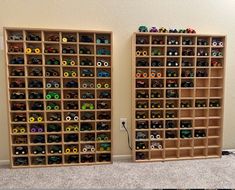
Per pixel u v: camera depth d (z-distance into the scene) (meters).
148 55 2.11
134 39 2.06
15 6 2.02
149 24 2.22
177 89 2.20
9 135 1.97
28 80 2.01
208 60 2.20
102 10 2.14
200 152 2.36
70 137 2.11
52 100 2.04
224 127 2.46
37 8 2.05
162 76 2.17
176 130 2.25
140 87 2.12
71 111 2.09
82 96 2.10
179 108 2.19
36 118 2.04
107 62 2.09
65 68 2.09
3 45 1.99
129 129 2.29
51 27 2.08
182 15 2.26
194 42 2.16
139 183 1.78
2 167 2.06
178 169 2.04
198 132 2.29
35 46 2.03
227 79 2.40
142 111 2.22
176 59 2.20
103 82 2.15
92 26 2.14
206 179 1.85
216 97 2.25
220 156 2.31
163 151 2.22
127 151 2.31
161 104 2.22
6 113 2.09
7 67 1.92
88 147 2.14
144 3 2.19
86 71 2.07
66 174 1.93
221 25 2.34
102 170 2.02
